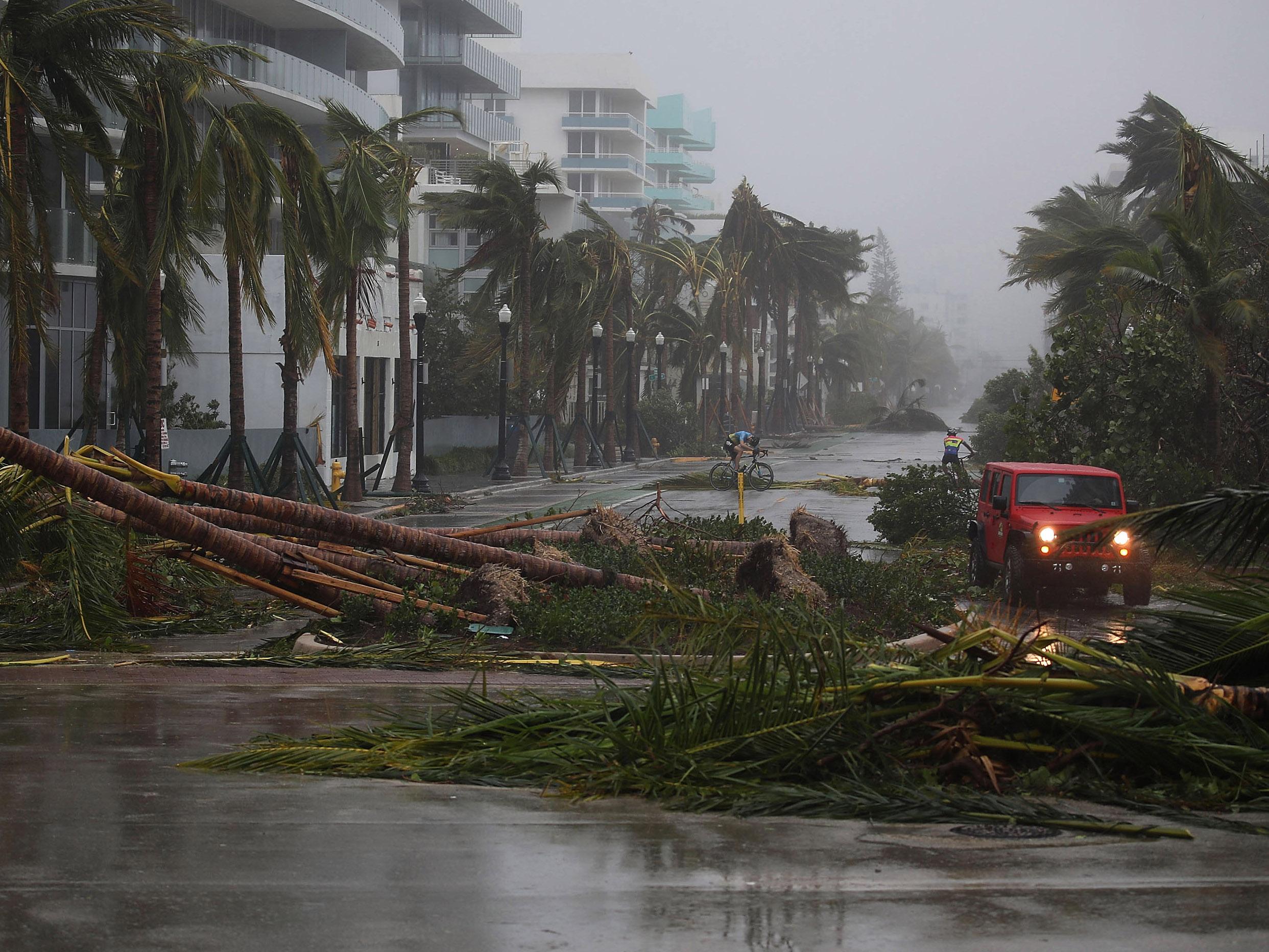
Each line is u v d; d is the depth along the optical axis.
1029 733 8.79
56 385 42.09
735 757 8.70
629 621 16.55
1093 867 6.55
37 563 18.08
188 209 30.83
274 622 18.91
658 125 170.38
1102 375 31.00
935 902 5.89
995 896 6.01
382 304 55.00
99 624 16.62
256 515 18.66
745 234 98.00
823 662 8.98
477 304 60.44
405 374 44.50
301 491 35.72
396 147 43.34
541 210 102.81
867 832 7.36
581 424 63.25
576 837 7.20
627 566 20.92
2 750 9.94
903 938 5.37
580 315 58.47
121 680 13.96
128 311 33.00
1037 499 22.34
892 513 31.72
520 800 8.28
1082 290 37.62
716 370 90.94
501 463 52.28
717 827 7.48
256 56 30.47
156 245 29.70
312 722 11.37
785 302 108.00
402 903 5.85
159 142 29.72
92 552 17.34
